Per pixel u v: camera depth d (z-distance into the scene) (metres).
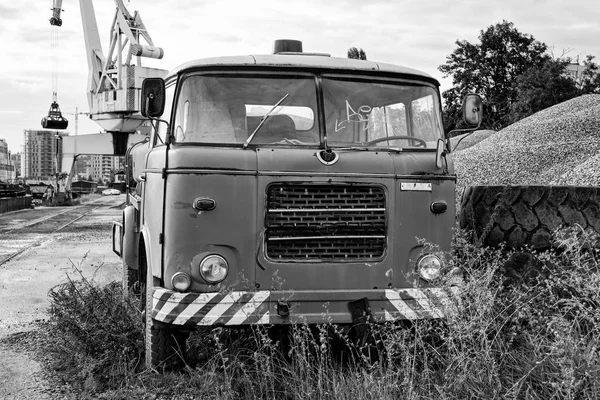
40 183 62.66
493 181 11.25
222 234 4.86
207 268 4.83
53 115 37.47
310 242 4.98
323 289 4.96
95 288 6.99
